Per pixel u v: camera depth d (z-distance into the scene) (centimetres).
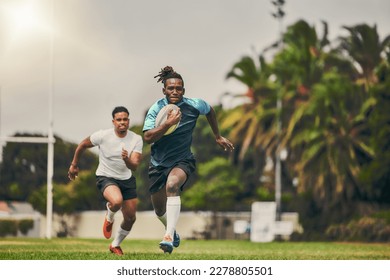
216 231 11162
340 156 9594
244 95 11362
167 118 2041
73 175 2230
